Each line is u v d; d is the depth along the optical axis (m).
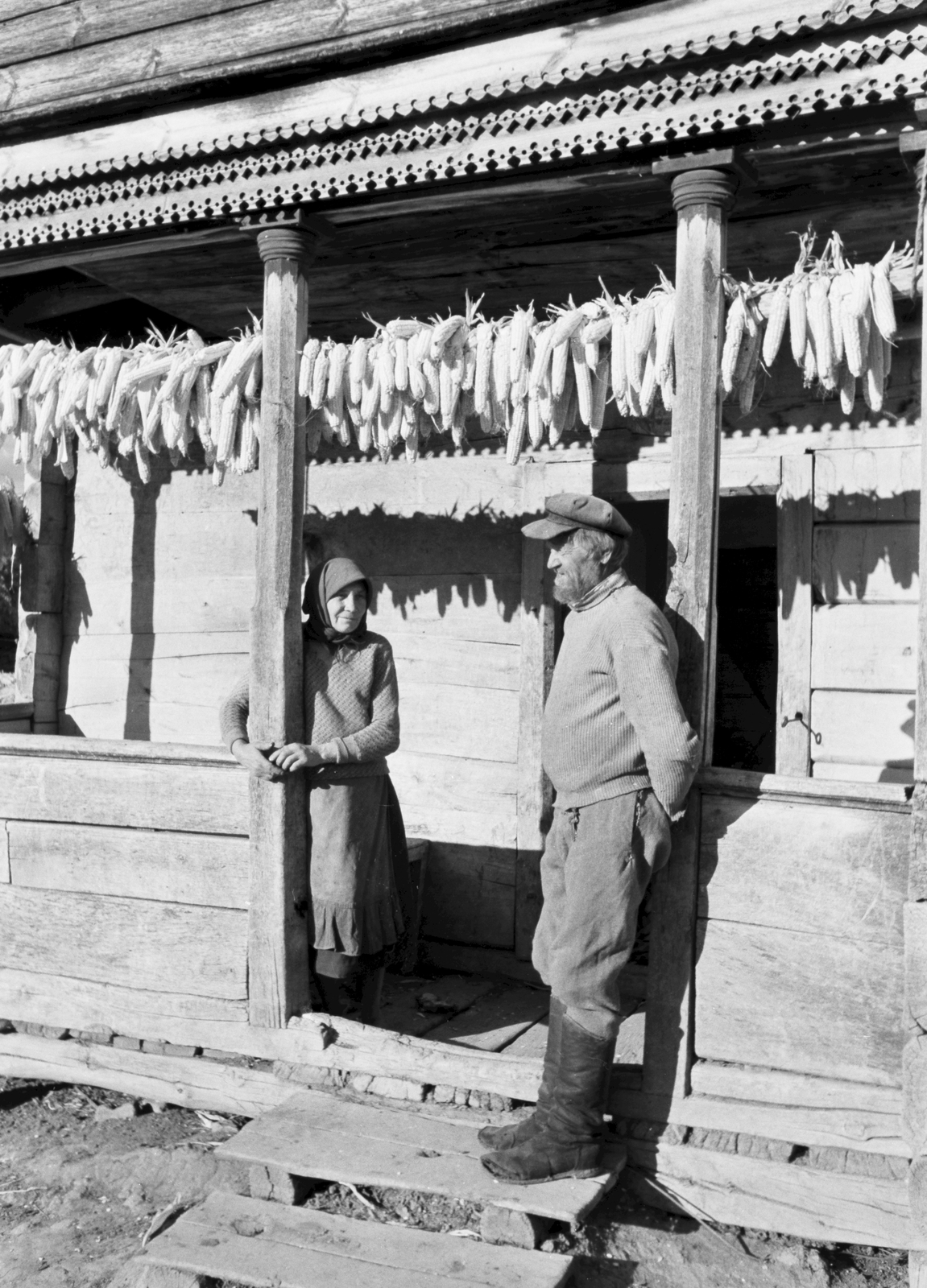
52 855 4.50
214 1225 3.38
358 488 5.82
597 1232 3.33
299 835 4.11
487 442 5.54
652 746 3.22
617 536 3.48
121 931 4.38
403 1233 3.30
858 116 3.40
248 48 4.20
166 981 4.30
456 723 5.58
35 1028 4.55
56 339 6.30
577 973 3.36
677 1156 3.45
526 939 5.35
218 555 6.26
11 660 7.89
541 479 5.39
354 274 5.11
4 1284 3.38
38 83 4.57
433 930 5.57
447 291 5.36
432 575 5.65
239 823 4.20
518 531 5.45
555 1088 3.42
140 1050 4.34
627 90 3.59
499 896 5.44
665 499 5.25
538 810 5.33
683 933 3.49
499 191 3.91
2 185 4.61
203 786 4.26
